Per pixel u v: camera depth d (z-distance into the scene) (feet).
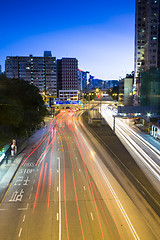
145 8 404.77
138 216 67.26
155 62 395.34
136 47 410.72
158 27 399.24
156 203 75.61
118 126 257.55
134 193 82.74
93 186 88.69
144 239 56.70
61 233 58.85
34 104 201.57
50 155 135.03
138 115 198.08
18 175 101.04
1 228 60.95
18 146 147.74
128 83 431.02
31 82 585.22
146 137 194.80
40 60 582.35
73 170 107.65
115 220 64.95
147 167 113.09
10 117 116.57
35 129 225.97
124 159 126.62
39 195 80.69
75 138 188.03
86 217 66.28
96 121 259.80
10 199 77.51
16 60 573.33
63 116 380.37
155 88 240.53
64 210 70.28
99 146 158.71
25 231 59.67
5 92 163.02
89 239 56.39
